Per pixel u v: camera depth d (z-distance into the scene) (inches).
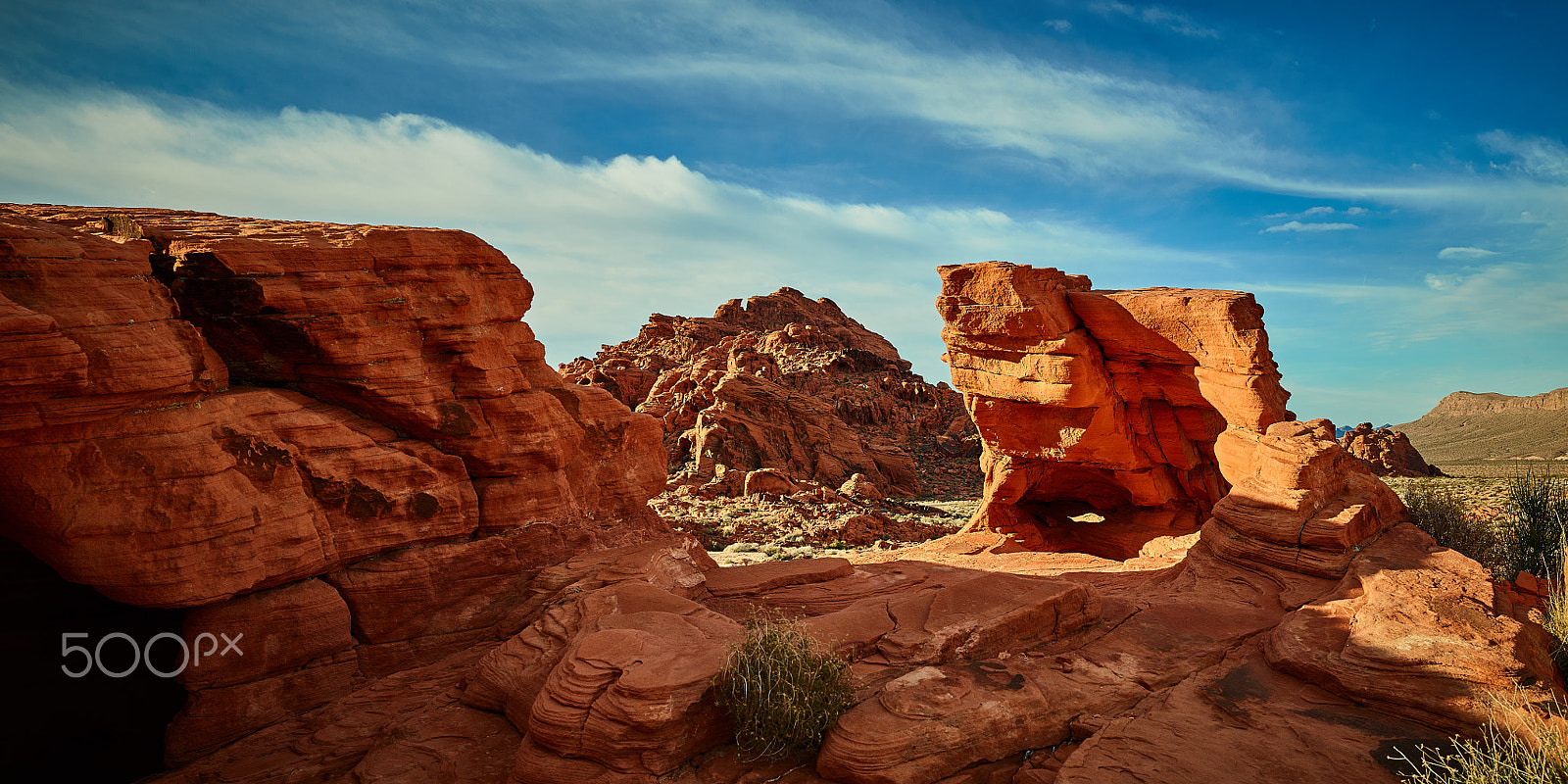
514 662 344.2
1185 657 360.2
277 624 360.5
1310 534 457.4
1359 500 484.7
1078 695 318.0
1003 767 282.5
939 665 333.7
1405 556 430.3
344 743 330.3
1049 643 375.6
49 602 360.8
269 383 413.1
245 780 307.4
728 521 1293.1
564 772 265.7
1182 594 463.5
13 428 288.4
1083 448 912.3
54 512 297.0
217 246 382.9
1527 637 323.9
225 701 342.6
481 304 476.1
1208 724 293.0
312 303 400.8
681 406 2247.8
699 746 279.7
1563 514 511.5
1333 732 283.4
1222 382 764.0
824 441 2119.8
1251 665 346.6
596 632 315.6
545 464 484.1
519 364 507.5
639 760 265.9
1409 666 304.7
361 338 415.5
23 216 339.3
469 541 447.2
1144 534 983.6
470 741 313.7
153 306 340.2
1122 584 557.0
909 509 1715.1
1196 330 781.3
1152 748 275.6
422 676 393.4
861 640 348.2
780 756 282.5
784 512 1363.2
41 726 355.9
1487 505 780.0
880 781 261.4
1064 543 1048.2
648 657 297.0
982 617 364.8
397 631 408.2
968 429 2854.3
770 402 2138.3
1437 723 284.2
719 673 286.0
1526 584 422.9
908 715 281.1
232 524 336.5
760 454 1987.0
